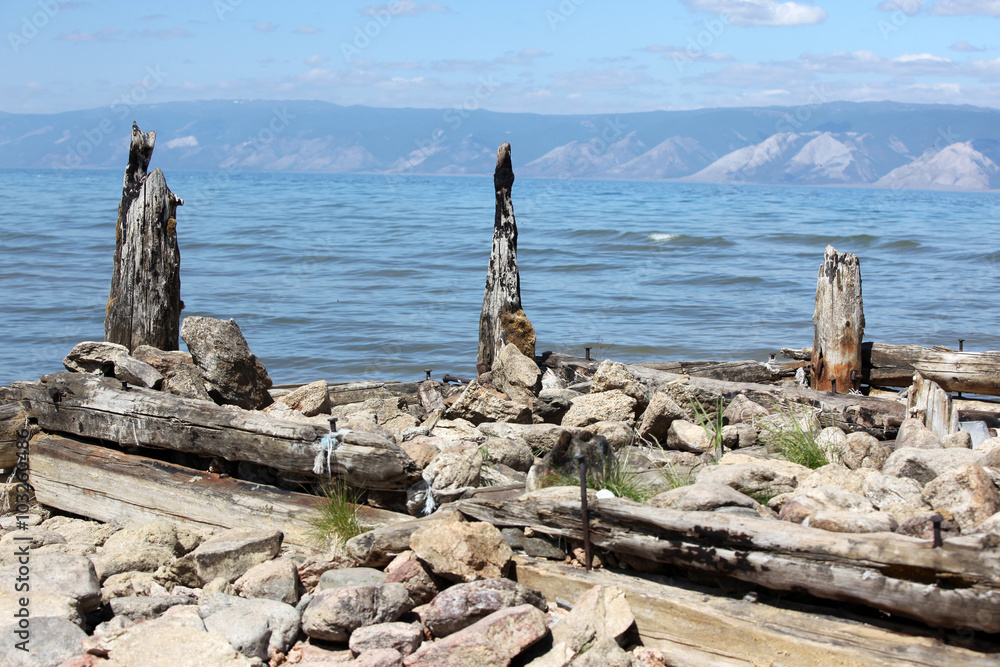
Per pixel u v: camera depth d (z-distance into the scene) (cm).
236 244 3625
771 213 7538
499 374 880
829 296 916
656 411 753
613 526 446
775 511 484
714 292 2505
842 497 460
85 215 5241
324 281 2591
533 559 477
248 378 783
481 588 415
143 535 531
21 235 3797
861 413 752
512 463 678
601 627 405
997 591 335
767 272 2984
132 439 622
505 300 994
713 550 407
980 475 438
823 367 925
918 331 1873
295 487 573
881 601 361
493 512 497
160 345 840
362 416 783
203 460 618
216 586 481
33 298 2159
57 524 627
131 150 839
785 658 373
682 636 404
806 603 396
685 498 455
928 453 559
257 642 404
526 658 395
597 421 803
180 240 3778
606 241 4062
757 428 727
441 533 447
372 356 1570
